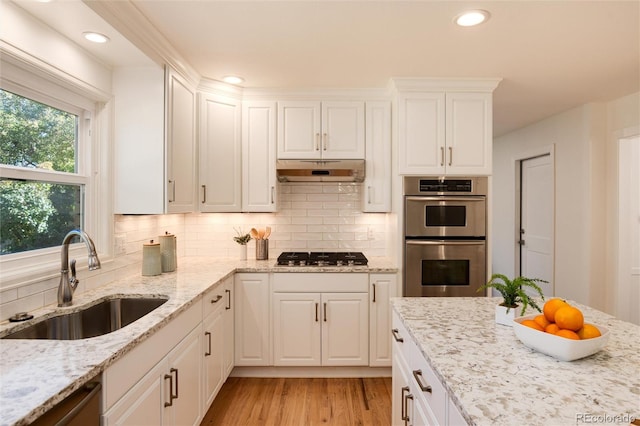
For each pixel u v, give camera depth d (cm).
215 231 339
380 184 307
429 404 117
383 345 285
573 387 93
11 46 151
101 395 115
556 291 391
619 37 210
